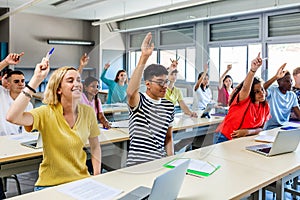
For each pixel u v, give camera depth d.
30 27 8.56
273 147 2.17
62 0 6.99
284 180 2.05
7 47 8.23
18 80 3.02
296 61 5.88
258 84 2.90
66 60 9.19
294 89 3.97
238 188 1.59
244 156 2.18
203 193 1.52
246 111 2.87
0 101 2.98
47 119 1.57
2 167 2.36
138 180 1.63
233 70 6.91
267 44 6.43
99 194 1.48
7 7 7.87
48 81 1.52
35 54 8.70
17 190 3.38
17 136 2.79
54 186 1.60
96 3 7.20
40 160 2.52
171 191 1.27
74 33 9.39
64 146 1.58
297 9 5.85
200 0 5.82
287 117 3.68
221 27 7.32
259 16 6.53
